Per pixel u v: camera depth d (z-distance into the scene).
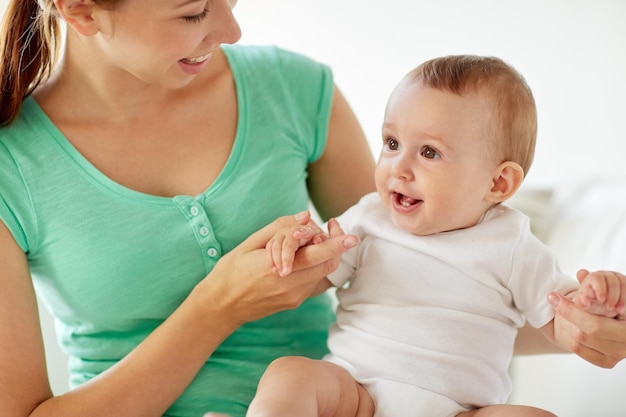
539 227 1.65
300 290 1.17
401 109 1.15
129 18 1.11
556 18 2.01
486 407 1.10
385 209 1.24
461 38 2.09
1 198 1.21
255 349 1.31
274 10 2.22
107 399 1.16
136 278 1.24
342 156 1.45
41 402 1.17
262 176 1.31
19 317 1.18
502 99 1.15
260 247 1.18
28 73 1.24
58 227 1.23
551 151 2.06
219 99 1.33
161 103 1.28
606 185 1.65
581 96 2.02
